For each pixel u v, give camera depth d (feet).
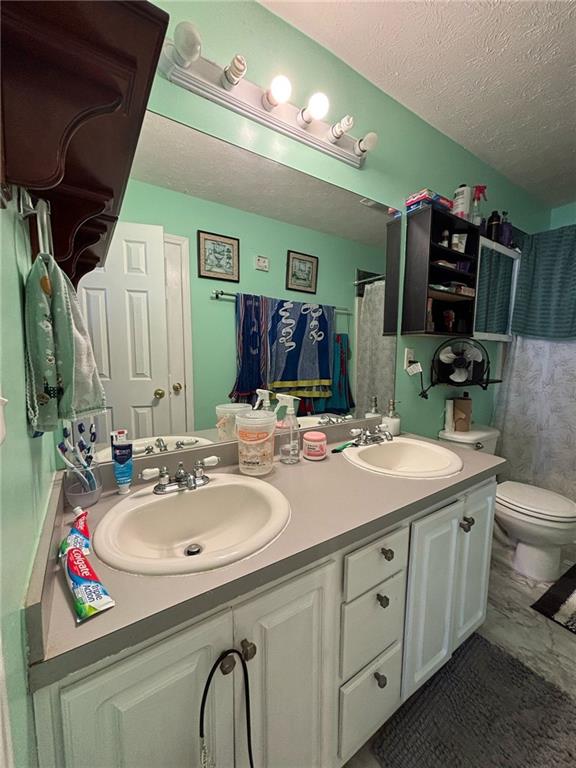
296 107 4.06
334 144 4.44
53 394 1.90
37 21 1.11
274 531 2.49
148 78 1.37
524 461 8.26
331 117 4.40
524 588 5.69
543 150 6.36
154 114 3.23
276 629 2.31
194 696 1.98
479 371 6.95
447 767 3.18
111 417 3.33
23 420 1.67
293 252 4.49
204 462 3.61
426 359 6.36
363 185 4.92
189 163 3.54
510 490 6.28
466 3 3.59
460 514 3.83
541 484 8.08
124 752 1.78
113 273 3.29
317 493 3.23
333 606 2.66
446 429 6.86
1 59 1.22
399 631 3.30
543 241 7.79
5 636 1.17
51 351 1.88
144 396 3.52
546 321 7.77
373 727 3.17
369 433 5.09
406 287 5.68
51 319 1.89
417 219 5.43
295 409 4.70
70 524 2.53
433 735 3.45
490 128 5.72
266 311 4.34
